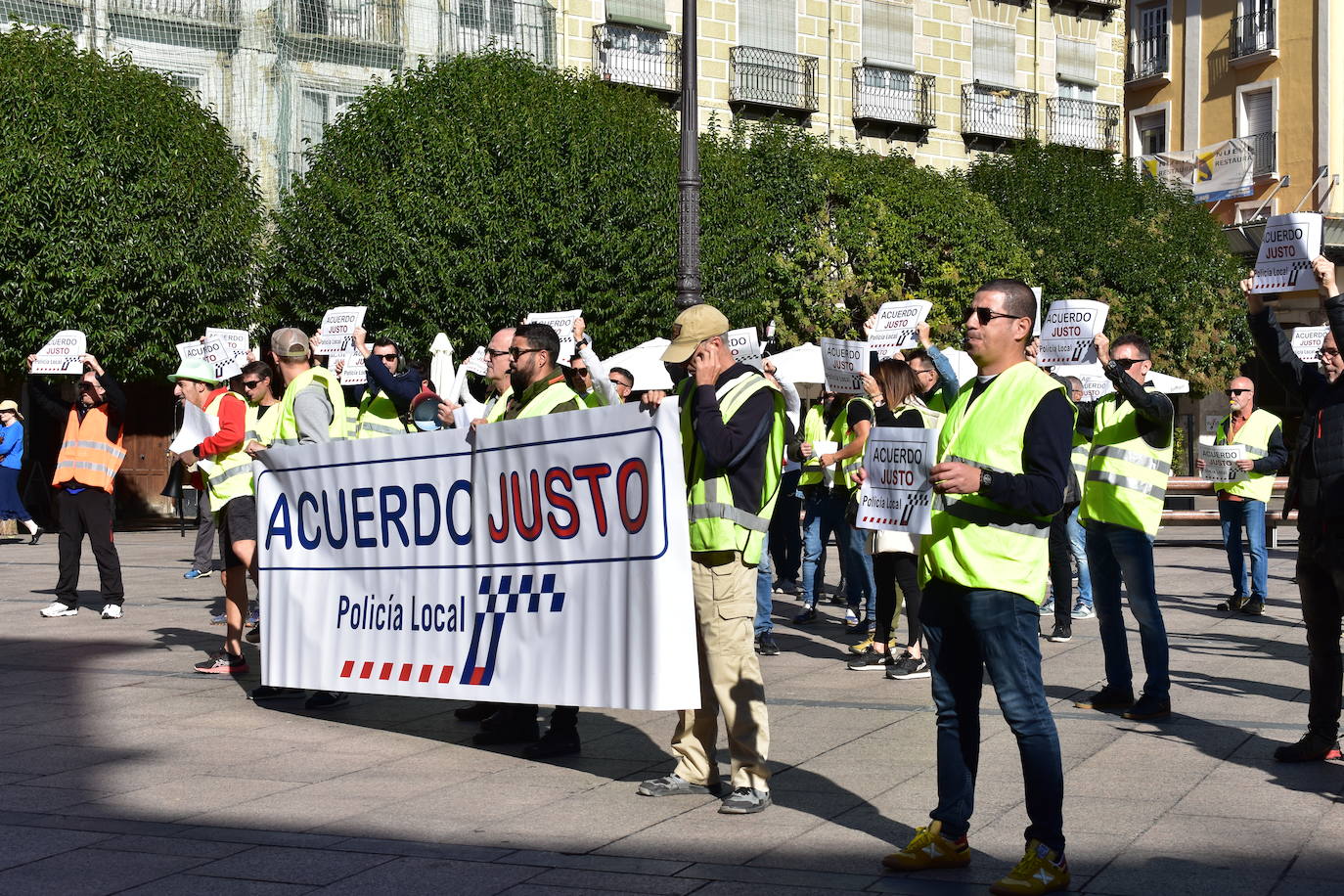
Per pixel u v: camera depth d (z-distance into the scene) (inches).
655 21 1213.1
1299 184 1428.4
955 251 1119.0
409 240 872.3
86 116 858.1
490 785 226.4
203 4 1063.6
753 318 1013.8
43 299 837.2
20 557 708.7
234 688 318.0
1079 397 376.5
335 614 277.9
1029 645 169.3
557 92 932.0
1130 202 1247.5
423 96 914.1
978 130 1396.4
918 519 185.9
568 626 230.8
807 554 431.8
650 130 948.6
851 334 1103.0
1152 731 261.6
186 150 896.3
